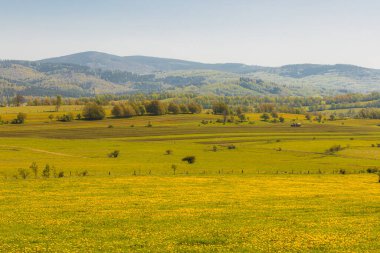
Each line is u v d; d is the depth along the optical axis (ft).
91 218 155.33
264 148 579.89
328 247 113.80
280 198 209.97
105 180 280.72
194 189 243.40
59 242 119.55
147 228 139.13
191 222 148.97
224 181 284.82
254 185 265.75
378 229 136.87
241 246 114.83
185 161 444.96
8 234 129.49
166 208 179.42
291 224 145.07
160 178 296.30
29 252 107.96
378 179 305.73
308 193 229.04
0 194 218.79
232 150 558.97
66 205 185.06
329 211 172.55
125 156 488.85
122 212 168.04
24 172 300.81
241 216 160.76
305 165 423.23
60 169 358.02
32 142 602.03
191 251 110.52
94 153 513.45
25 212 167.84
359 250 110.83
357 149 565.94
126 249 111.65
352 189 249.75
